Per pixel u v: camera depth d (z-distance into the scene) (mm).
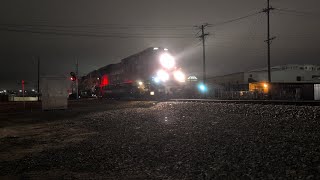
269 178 6684
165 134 13336
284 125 13000
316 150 8461
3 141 14594
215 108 20844
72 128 18266
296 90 39438
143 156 9930
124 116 21609
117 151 10938
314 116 14414
